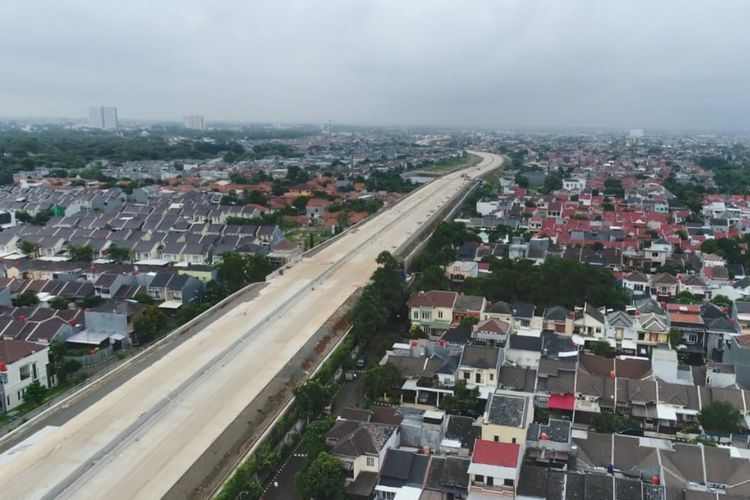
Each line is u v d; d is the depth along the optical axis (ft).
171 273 422.41
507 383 277.23
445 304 357.00
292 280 437.58
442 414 254.68
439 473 212.23
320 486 202.28
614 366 291.79
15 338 323.16
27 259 494.59
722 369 281.13
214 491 212.02
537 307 370.94
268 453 232.12
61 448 229.04
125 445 231.09
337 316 363.76
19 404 283.79
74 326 344.49
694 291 408.87
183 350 315.99
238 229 586.45
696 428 250.37
